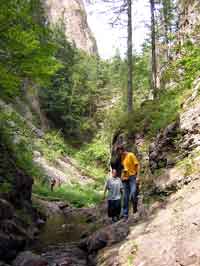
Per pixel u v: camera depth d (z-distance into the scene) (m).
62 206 20.52
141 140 15.96
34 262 8.10
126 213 10.21
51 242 11.20
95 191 30.88
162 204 8.80
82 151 48.50
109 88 61.91
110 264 7.03
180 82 15.48
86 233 11.36
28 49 10.20
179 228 6.77
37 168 27.00
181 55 16.02
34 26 10.97
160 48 25.47
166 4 22.59
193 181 8.60
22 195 13.88
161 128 13.45
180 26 19.25
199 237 6.08
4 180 12.16
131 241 7.48
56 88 50.97
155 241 6.88
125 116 19.78
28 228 12.30
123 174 10.41
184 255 5.83
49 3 86.38
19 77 10.75
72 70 56.25
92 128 56.44
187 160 9.89
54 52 11.28
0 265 7.83
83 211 18.08
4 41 10.12
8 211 10.78
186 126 11.13
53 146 41.56
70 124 52.19
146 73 31.59
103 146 46.62
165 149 11.77
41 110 48.62
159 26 23.98
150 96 30.20
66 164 38.56
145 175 13.50
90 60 67.31
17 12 10.17
